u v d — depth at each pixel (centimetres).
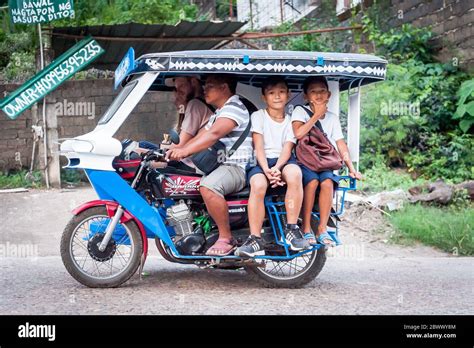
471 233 860
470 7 1236
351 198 992
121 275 584
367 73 592
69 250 576
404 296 593
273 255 595
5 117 1373
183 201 592
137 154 589
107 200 582
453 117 1192
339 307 545
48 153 1232
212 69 570
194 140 593
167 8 1555
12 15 1159
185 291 584
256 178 577
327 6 1611
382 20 1439
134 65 572
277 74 580
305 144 590
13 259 773
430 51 1332
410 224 895
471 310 547
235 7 1939
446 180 1105
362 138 1186
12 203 1099
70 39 1220
